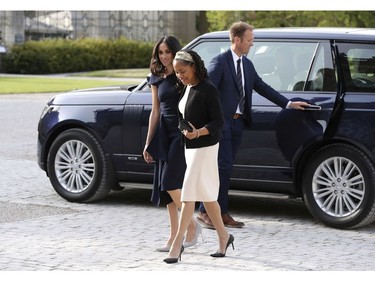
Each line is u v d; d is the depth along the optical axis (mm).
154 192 8773
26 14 70625
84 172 11523
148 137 8727
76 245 8938
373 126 9875
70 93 11781
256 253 8688
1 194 12234
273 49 10672
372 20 52250
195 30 79750
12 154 16797
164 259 8195
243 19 55094
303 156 10227
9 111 26297
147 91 11117
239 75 10031
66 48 62125
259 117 10320
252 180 10430
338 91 10172
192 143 8227
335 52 10336
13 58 60344
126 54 66000
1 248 8734
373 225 10375
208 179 8281
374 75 10133
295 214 11062
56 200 11781
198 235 8906
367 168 9883
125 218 10539
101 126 11258
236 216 10867
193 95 8234
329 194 10148
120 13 75875
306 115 10156
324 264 8234
